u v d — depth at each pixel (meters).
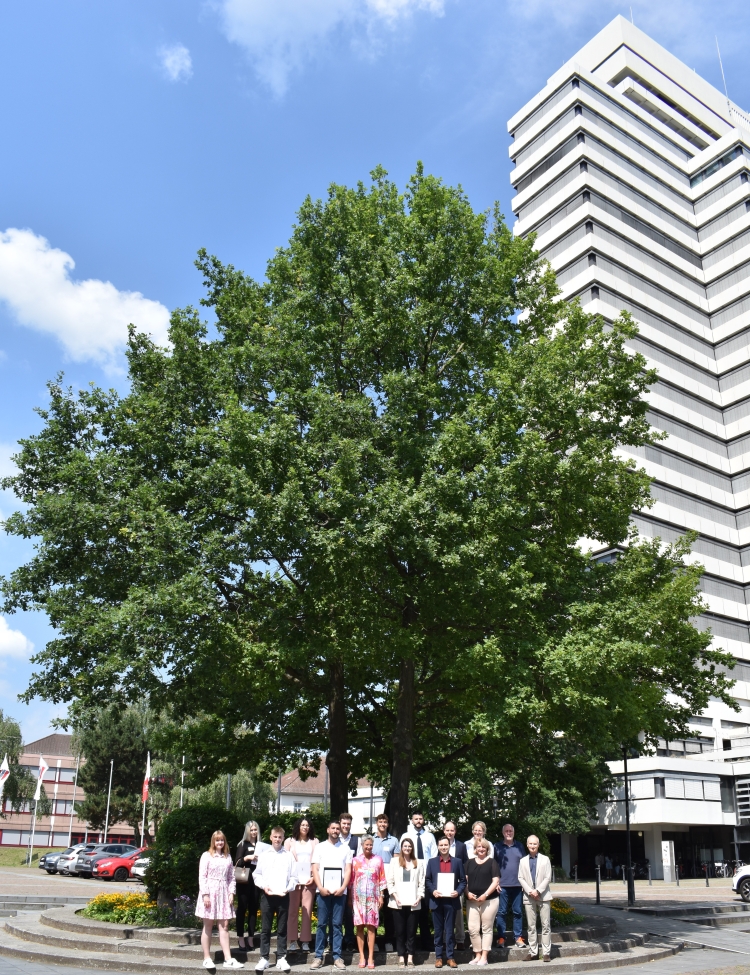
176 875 14.81
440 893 11.56
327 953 11.55
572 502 14.84
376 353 16.38
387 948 12.16
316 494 14.12
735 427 74.94
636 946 14.41
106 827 56.47
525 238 18.80
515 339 16.97
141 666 13.04
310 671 17.97
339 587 13.87
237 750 18.81
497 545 14.05
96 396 15.55
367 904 11.25
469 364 16.53
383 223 17.58
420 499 13.48
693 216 83.06
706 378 76.75
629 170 78.62
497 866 11.98
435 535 13.79
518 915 12.66
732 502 73.38
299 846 12.09
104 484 14.52
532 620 14.20
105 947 12.46
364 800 69.38
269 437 14.10
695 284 79.75
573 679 13.35
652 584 17.09
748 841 51.72
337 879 11.31
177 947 12.06
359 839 12.42
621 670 14.85
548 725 14.71
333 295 16.59
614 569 16.83
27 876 36.03
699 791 51.44
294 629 14.02
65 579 14.83
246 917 12.53
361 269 16.30
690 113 92.12
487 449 14.38
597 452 15.62
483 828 12.16
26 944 13.23
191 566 13.67
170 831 15.42
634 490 17.05
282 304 16.67
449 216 16.84
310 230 17.12
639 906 22.95
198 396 15.88
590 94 79.81
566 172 76.88
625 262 73.31
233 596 15.24
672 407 71.56
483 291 16.66
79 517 13.91
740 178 80.31
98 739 57.03
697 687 17.05
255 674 13.93
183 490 14.58
